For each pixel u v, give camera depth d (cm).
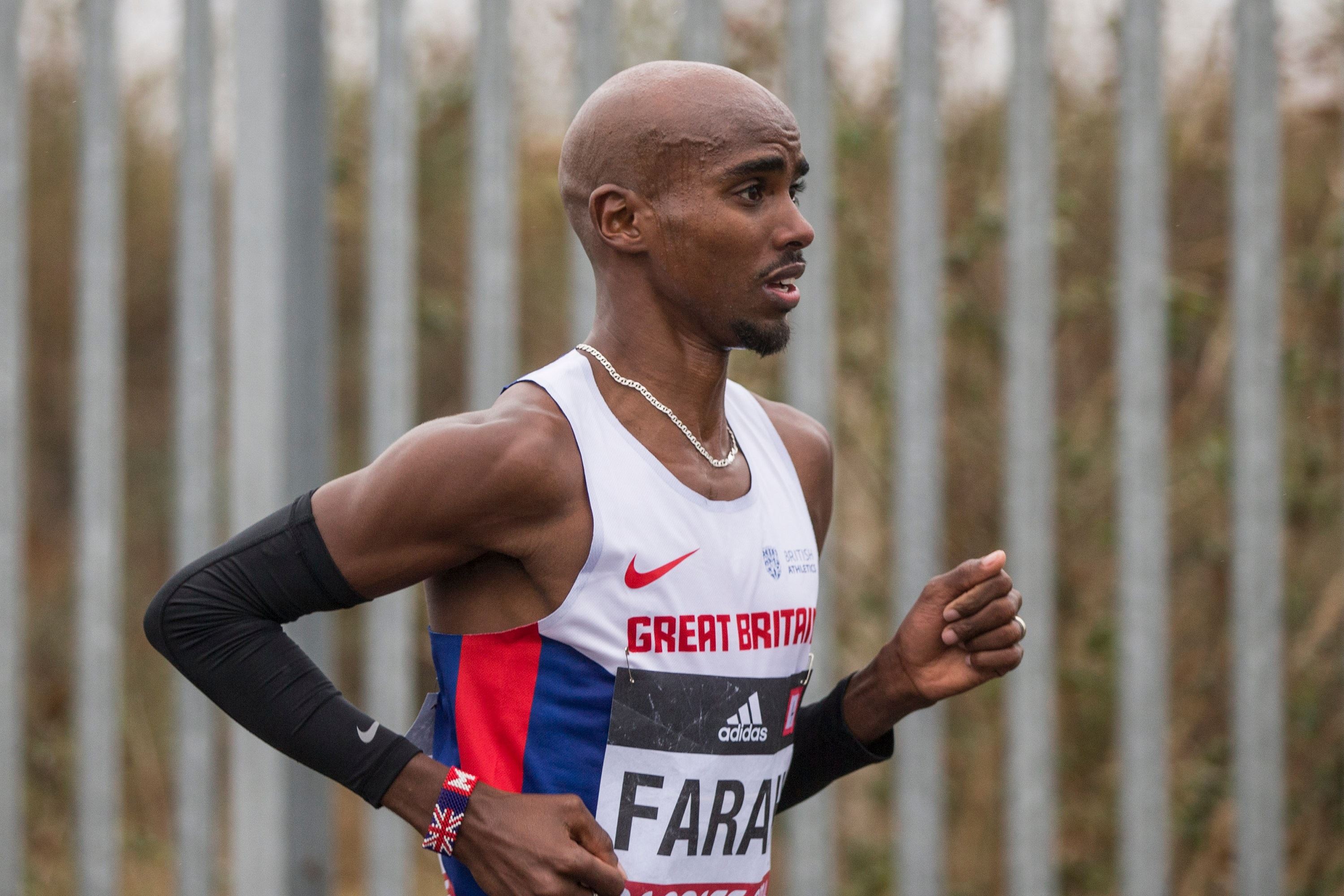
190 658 537
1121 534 1048
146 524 1992
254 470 1073
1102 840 1438
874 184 1419
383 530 533
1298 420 1314
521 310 1673
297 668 541
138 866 1588
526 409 542
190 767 1118
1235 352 1042
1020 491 1047
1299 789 1285
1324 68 1323
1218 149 1415
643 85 556
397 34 1080
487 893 533
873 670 638
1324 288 1315
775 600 571
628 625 539
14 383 1173
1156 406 1041
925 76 1041
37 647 1881
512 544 540
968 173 1421
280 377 1073
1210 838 1364
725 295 547
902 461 1051
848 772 658
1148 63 1030
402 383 1087
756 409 631
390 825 1090
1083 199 1417
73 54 1859
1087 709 1439
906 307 1048
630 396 566
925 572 1050
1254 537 1041
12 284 1173
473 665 562
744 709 558
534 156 1591
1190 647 1399
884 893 1443
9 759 1166
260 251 1073
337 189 1645
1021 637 612
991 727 1480
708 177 540
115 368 1146
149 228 2023
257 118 1073
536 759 548
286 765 1073
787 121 555
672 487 554
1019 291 1044
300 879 1081
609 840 529
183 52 1109
